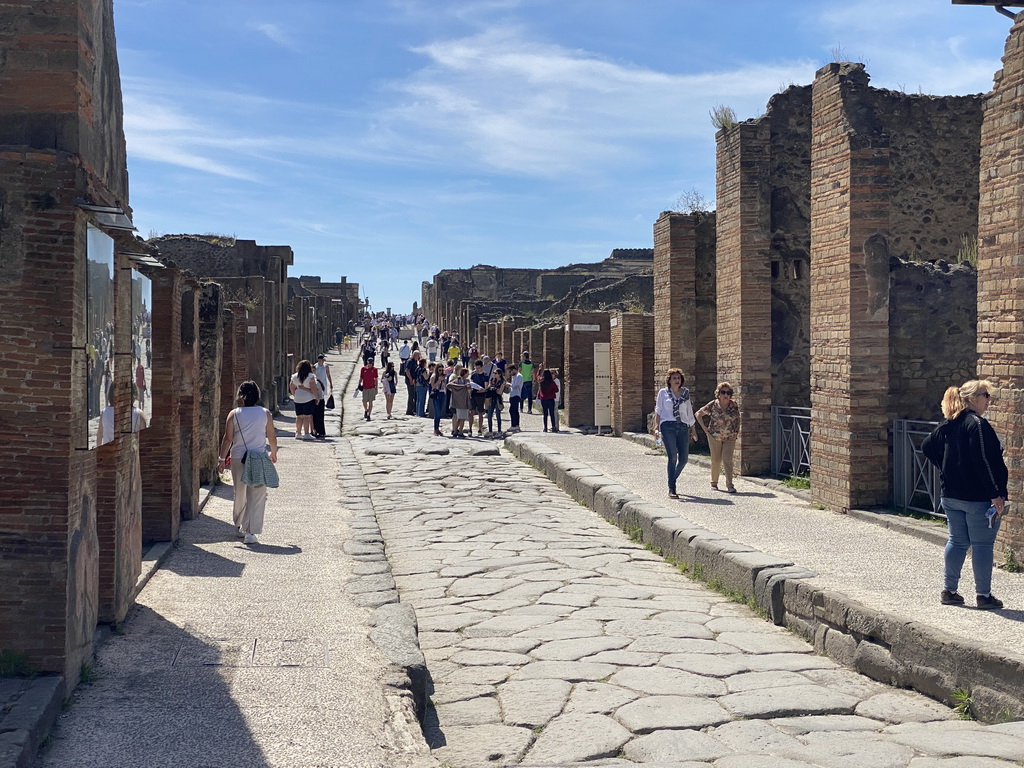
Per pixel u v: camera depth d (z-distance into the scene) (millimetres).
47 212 5223
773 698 5980
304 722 4930
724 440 14062
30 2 5367
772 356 15727
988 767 4625
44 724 4574
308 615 7145
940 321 12070
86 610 5645
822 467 12492
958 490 7129
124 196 6980
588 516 13359
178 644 6309
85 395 5500
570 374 26391
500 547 11000
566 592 8812
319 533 10859
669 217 18969
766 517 11711
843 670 6797
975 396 7285
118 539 6629
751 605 8305
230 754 4484
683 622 7832
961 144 15172
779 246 15867
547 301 56719
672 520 10836
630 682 6273
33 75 5363
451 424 26875
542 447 19219
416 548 11016
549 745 5238
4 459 5199
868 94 14977
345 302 86625
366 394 27734
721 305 16500
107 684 5477
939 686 6074
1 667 5129
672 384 13617
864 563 8844
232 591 7883
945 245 15164
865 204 11883
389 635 6543
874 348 11812
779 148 15844
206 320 13461
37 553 5203
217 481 13867
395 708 5184
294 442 21844
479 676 6453
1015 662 5555
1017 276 8750
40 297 5219
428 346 47938
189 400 11305
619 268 70625
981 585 7062
